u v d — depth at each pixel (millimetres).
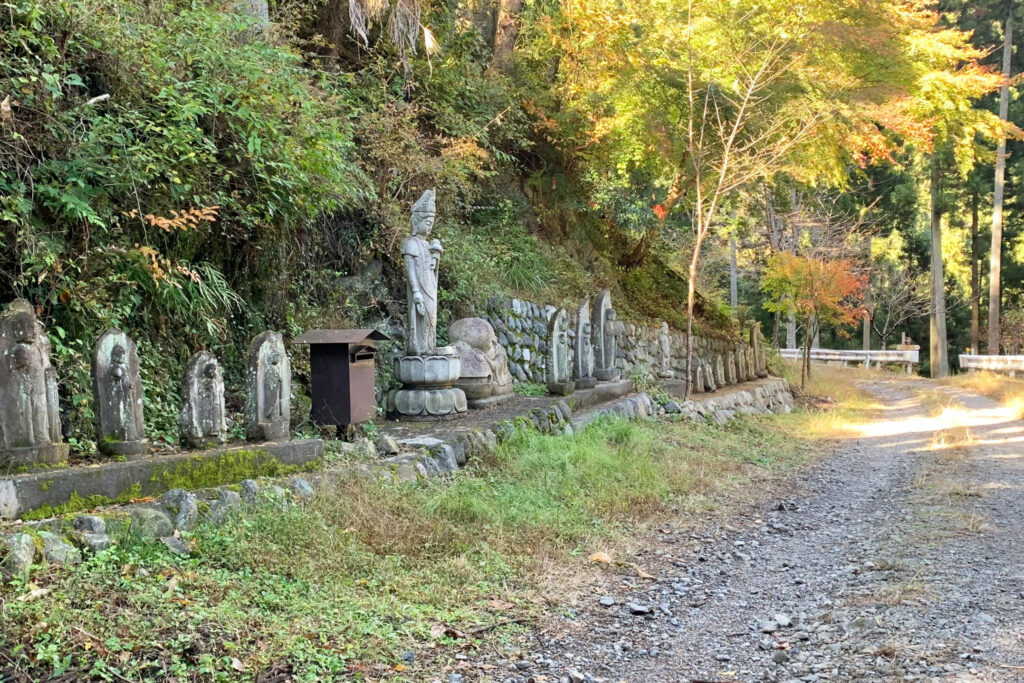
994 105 31516
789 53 15281
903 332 40625
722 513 8570
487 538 6406
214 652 3932
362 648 4285
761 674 4410
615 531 7395
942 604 5352
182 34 8297
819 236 25047
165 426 7207
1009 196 34250
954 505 8477
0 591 4000
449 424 9453
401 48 12609
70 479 4969
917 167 31656
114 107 7516
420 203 10031
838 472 11242
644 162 18656
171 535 5078
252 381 6625
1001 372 27328
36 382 5117
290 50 10312
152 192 7758
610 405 12781
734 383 19594
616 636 5039
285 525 5516
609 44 16141
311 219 9570
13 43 6473
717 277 29375
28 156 6578
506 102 16094
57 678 3545
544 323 14742
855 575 6270
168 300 7797
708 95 15703
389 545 5816
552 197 18312
